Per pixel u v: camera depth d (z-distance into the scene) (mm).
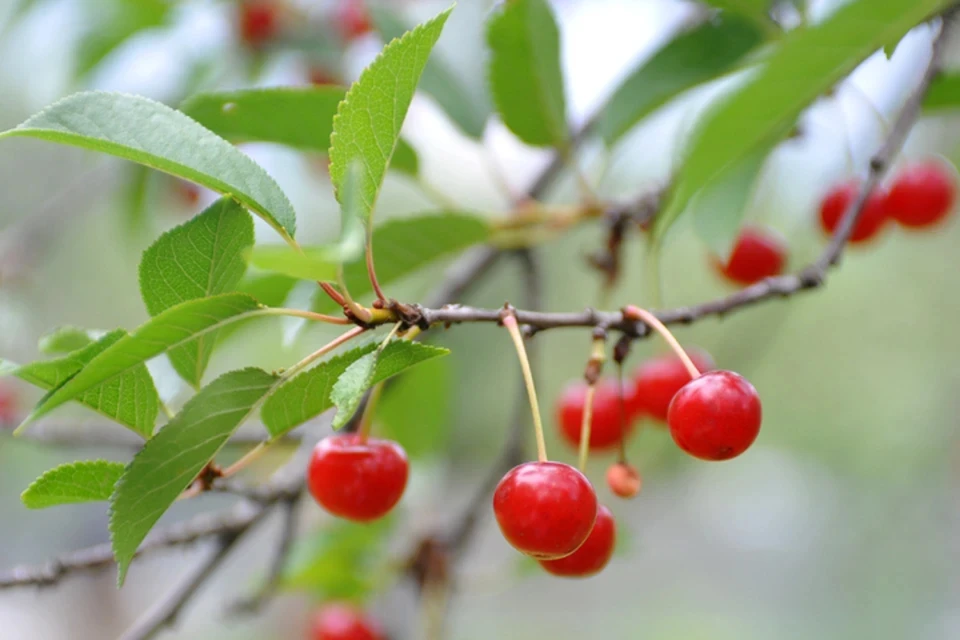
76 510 1362
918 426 1563
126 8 667
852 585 1455
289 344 475
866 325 1537
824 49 414
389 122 406
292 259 381
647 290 1112
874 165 468
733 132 434
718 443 417
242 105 463
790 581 1554
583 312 433
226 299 395
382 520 589
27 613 1564
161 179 692
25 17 666
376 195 408
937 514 1465
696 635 1376
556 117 519
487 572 637
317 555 572
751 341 844
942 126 692
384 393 513
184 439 402
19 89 986
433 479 639
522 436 563
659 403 499
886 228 560
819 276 455
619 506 1129
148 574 1577
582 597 1594
